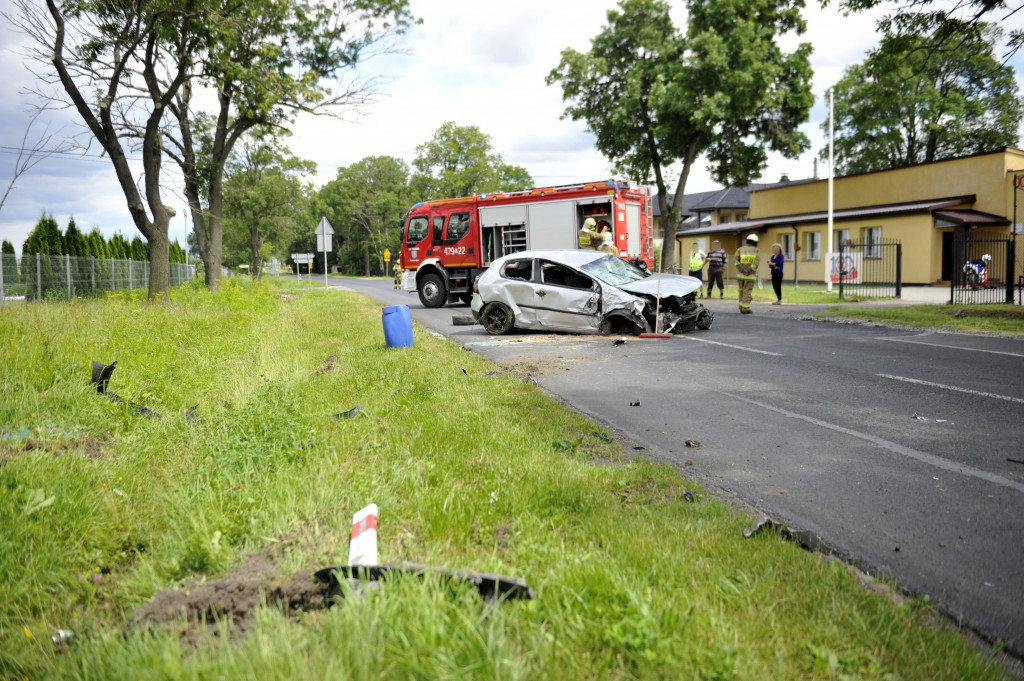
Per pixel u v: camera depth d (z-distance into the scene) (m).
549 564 3.05
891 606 2.85
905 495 4.34
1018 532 3.74
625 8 29.69
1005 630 2.78
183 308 15.84
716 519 3.78
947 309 15.48
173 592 2.92
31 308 12.04
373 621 2.37
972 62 40.09
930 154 44.53
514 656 2.26
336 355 10.38
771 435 5.87
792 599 2.82
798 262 34.84
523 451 5.03
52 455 4.58
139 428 5.75
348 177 103.69
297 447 4.79
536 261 13.28
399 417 6.12
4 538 3.34
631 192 19.75
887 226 29.97
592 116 31.78
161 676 2.22
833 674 2.33
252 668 2.21
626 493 4.27
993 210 27.38
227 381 8.10
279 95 22.56
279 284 54.16
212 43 20.19
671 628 2.46
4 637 2.76
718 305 19.84
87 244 31.91
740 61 27.41
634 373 8.98
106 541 3.60
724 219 54.50
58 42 17.00
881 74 16.70
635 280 12.88
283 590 2.82
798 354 10.27
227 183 43.72
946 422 6.09
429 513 3.68
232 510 3.69
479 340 12.65
